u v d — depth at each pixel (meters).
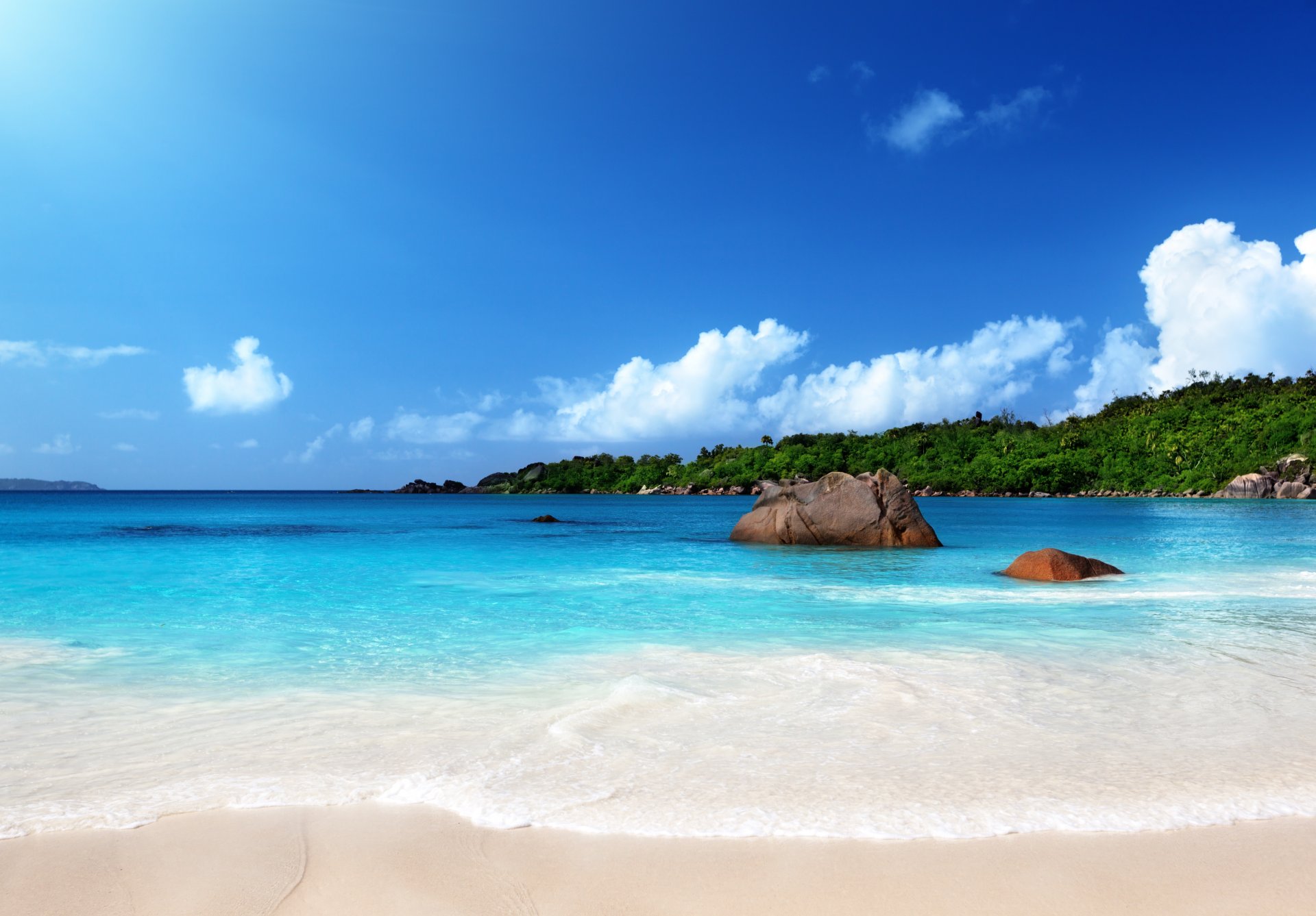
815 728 5.36
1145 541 27.67
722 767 4.55
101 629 9.95
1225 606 11.88
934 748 4.91
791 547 23.64
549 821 3.76
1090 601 12.42
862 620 10.57
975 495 151.62
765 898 3.02
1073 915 2.88
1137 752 4.85
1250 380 169.38
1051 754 4.79
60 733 5.42
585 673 7.36
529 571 17.28
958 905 2.96
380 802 4.06
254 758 4.83
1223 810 3.88
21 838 3.62
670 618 10.79
